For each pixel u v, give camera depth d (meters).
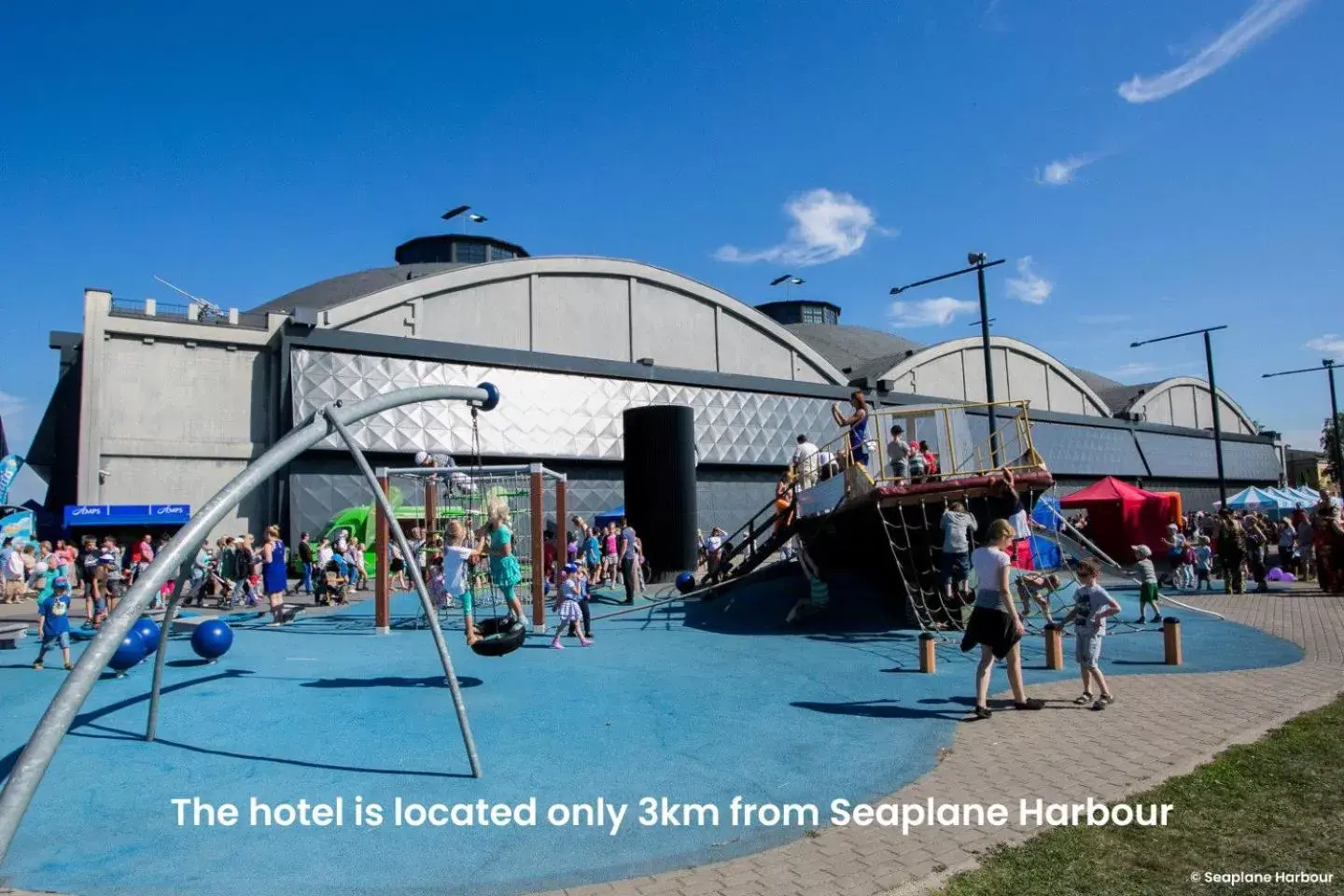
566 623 12.84
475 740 7.54
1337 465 42.56
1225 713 8.00
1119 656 11.50
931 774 6.44
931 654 10.52
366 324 30.77
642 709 8.64
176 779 6.54
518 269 34.31
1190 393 70.00
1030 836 5.09
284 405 28.22
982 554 8.34
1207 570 21.47
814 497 15.71
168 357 27.38
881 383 46.84
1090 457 56.84
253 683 10.16
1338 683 9.31
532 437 32.75
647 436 23.33
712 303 40.66
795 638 13.45
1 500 26.94
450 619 16.72
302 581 23.91
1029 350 56.97
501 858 5.04
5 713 8.86
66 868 4.95
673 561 22.95
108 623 4.41
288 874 4.86
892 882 4.52
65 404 30.61
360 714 8.52
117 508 25.44
